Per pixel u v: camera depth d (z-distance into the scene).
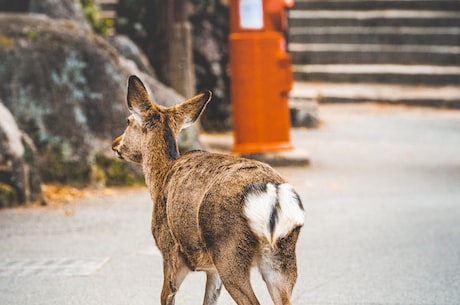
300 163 25.86
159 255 15.74
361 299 13.05
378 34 46.78
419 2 49.16
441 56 45.84
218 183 9.37
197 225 9.49
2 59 22.28
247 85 25.75
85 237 17.11
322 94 40.66
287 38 26.88
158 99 23.91
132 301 13.01
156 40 30.38
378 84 43.69
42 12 29.97
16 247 16.34
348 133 33.12
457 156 28.28
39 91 22.28
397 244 16.50
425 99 40.38
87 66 22.98
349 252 15.91
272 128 25.94
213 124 32.53
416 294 13.31
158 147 10.96
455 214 19.28
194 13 32.59
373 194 21.95
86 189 21.72
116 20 31.72
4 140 19.78
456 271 14.62
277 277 9.23
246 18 25.78
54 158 21.80
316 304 12.83
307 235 17.27
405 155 28.41
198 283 14.02
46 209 19.59
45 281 14.11
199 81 32.53
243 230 9.07
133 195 21.33
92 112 22.67
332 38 46.81
